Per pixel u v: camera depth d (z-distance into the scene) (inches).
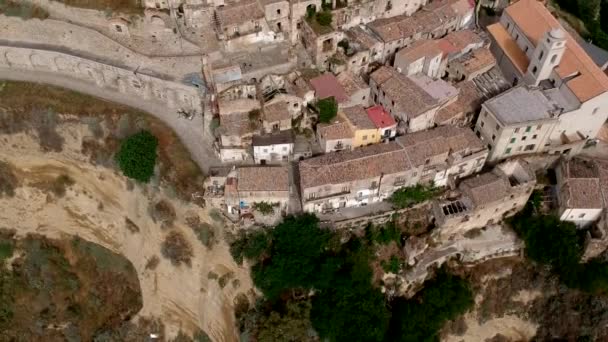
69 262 3688.5
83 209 3624.5
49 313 3590.1
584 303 3348.9
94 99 3624.5
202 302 3292.3
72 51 3690.9
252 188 3110.2
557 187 3491.6
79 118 3548.2
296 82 3467.0
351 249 3238.2
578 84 3388.3
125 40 3629.4
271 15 3563.0
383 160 3213.6
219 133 3336.6
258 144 3280.0
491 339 3454.7
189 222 3265.3
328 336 3093.0
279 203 3186.5
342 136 3316.9
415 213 3383.4
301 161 3225.9
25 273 3668.8
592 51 4037.9
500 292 3435.0
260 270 3095.5
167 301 3432.6
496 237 3474.4
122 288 3597.4
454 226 3351.4
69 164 3585.1
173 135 3481.8
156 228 3346.5
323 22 3545.8
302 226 3078.2
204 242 3235.7
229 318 3221.0
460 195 3376.0
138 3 3617.1
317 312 3107.8
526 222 3417.8
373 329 3122.5
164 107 3641.7
